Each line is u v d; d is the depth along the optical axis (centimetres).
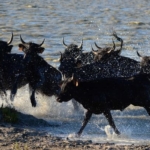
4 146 5403
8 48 7956
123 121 7081
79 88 6316
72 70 7750
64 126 6788
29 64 7988
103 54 8169
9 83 7894
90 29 15812
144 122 7050
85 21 17888
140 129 6675
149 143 5950
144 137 6269
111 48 8356
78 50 8462
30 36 14312
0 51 7875
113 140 6078
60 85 6359
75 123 7006
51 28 15975
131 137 6262
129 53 11581
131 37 14062
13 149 5259
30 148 5338
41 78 8069
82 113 7712
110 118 6366
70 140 5847
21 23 17088
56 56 11381
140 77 6481
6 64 7881
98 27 16288
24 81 8019
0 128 6100
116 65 8131
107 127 6606
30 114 7312
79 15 19762
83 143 5644
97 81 6419
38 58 8088
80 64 7794
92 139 6094
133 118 7256
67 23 17275
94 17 19100
